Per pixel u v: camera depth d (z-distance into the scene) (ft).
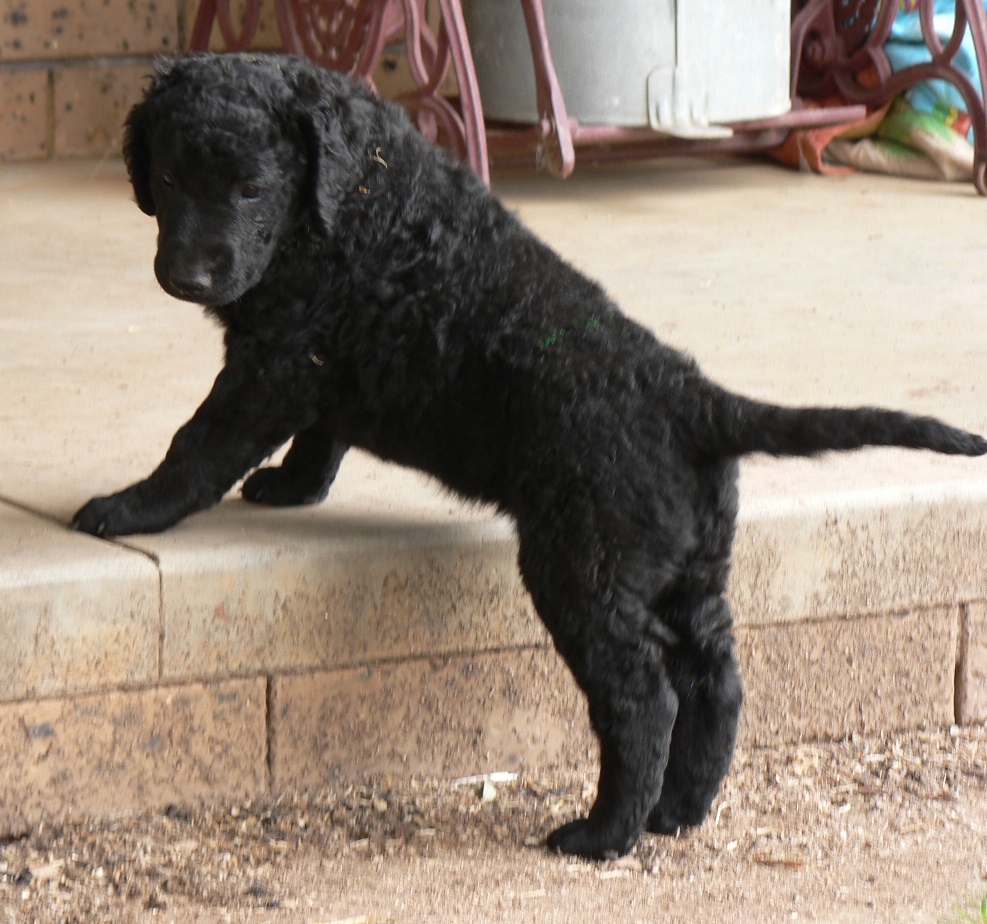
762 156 48.91
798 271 33.32
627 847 17.38
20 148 45.88
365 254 17.02
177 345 27.17
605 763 17.07
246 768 18.54
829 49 47.06
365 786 19.22
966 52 45.42
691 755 17.72
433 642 19.03
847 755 20.86
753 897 16.96
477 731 19.63
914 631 21.30
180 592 17.51
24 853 17.17
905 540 20.75
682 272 32.96
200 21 43.57
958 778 20.24
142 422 22.77
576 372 16.44
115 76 46.80
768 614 20.31
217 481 17.98
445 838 18.07
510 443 16.75
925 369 25.99
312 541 18.25
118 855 17.25
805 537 20.18
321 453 19.25
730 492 16.83
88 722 17.53
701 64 40.24
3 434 21.98
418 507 19.65
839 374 25.59
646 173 45.80
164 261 16.11
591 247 35.22
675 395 16.43
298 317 17.13
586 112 40.34
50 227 36.63
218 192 16.16
